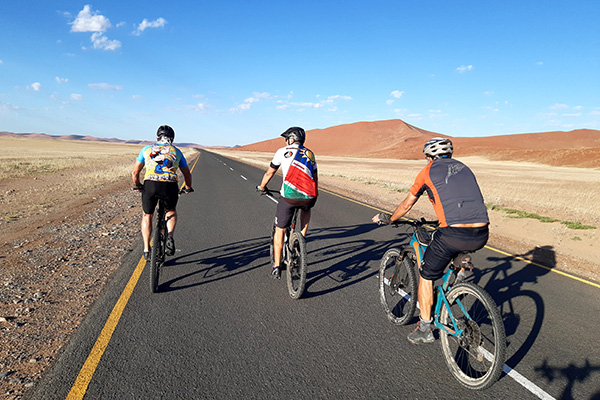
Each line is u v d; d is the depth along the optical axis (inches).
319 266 221.9
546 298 178.5
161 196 180.9
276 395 101.9
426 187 119.6
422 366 119.3
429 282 124.4
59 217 348.8
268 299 169.0
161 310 153.3
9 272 193.8
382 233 310.3
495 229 357.1
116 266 206.8
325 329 141.9
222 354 121.8
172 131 187.5
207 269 207.9
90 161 1480.1
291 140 170.9
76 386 102.9
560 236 327.6
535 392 106.7
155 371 111.1
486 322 113.5
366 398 102.2
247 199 500.1
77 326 137.9
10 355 117.6
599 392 107.1
